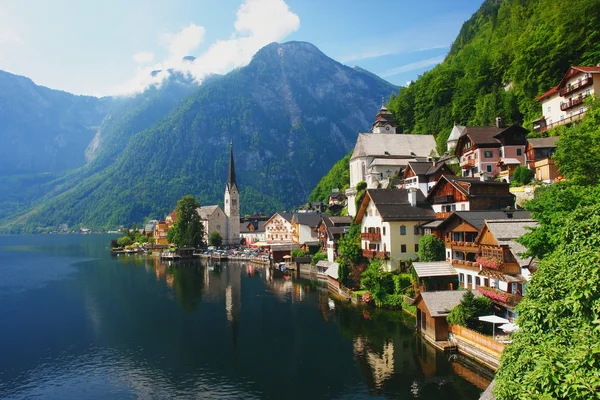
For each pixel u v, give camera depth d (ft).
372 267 231.09
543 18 394.93
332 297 244.83
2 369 146.30
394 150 440.86
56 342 174.29
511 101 369.50
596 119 145.48
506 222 154.71
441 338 144.56
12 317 215.10
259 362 146.30
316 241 428.56
